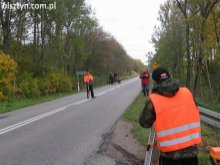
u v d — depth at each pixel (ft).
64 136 37.96
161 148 14.98
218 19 75.87
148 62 160.66
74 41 164.45
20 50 131.13
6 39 105.81
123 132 39.37
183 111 15.08
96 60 223.71
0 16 104.68
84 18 160.86
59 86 129.49
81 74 160.76
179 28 115.24
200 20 71.82
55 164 27.22
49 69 131.85
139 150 30.81
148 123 15.33
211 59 92.73
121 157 28.91
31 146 33.37
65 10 139.03
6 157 29.45
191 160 15.08
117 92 114.93
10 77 88.48
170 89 15.14
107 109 63.10
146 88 87.92
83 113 57.93
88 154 30.04
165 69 15.75
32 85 106.11
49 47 139.64
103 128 42.52
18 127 44.83
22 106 76.43
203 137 33.68
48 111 62.64
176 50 117.91
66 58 162.20
